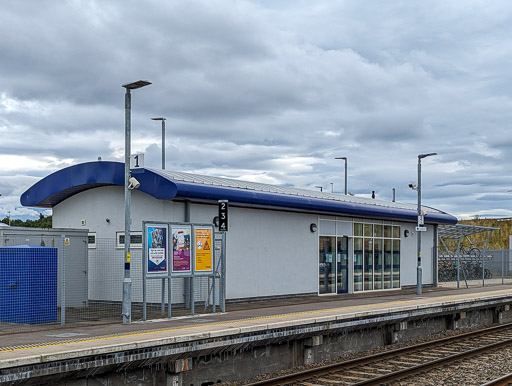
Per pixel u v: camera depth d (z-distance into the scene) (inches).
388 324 698.2
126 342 439.2
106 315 693.9
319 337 591.8
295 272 936.3
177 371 464.8
